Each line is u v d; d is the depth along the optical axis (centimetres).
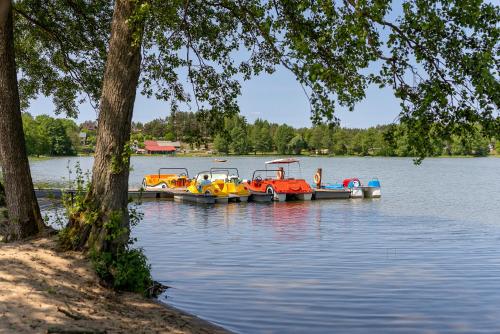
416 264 1131
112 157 812
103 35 1374
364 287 932
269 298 856
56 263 775
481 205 2492
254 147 13688
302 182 2839
